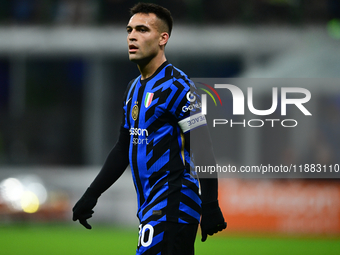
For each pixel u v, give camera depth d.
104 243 29.22
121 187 43.34
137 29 10.14
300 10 55.31
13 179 41.34
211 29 53.19
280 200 34.38
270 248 26.97
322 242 30.02
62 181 45.81
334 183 34.00
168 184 9.74
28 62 58.97
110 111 55.56
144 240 9.63
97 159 56.12
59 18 56.84
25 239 31.22
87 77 58.28
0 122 59.69
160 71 10.15
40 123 59.81
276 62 50.50
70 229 38.25
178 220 9.63
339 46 47.03
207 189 9.62
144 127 9.97
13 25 55.69
